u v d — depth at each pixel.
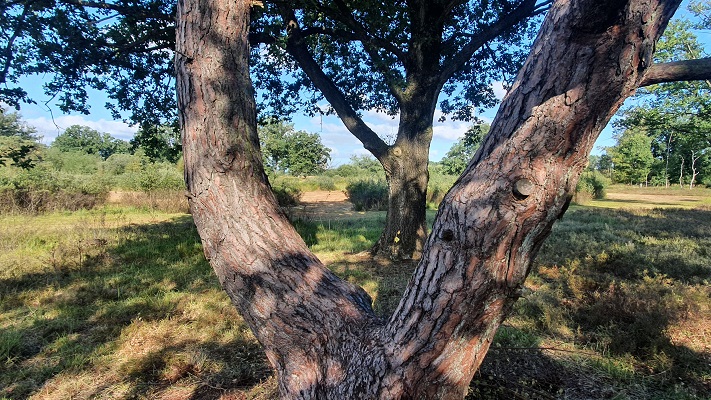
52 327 3.85
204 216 1.74
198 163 1.71
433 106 6.64
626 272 5.36
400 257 6.65
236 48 1.79
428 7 6.04
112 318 4.12
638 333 3.34
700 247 6.87
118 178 18.33
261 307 1.71
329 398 1.59
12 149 4.29
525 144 1.20
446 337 1.39
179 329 3.82
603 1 1.01
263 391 2.72
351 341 1.63
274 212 1.83
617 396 2.58
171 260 6.85
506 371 2.89
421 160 6.69
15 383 2.90
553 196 1.23
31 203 13.58
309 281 1.76
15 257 6.78
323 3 5.64
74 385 2.87
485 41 6.33
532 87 1.20
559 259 6.19
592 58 1.09
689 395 2.59
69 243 7.47
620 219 11.80
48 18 4.87
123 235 8.86
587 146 1.21
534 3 6.04
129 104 6.85
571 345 3.34
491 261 1.29
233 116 1.74
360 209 17.22
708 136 13.67
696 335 3.45
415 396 1.44
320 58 7.72
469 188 1.31
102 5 5.12
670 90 13.40
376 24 5.48
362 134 6.72
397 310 1.54
